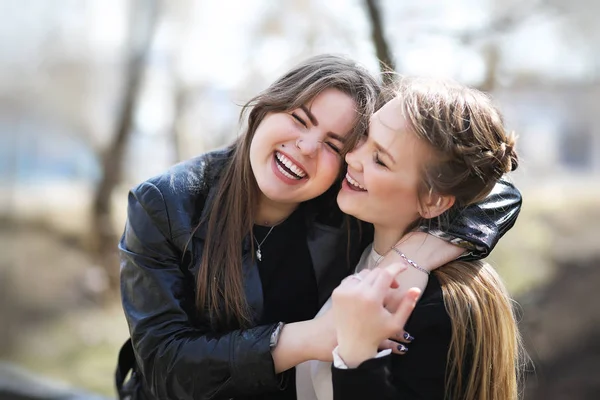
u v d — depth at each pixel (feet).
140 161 25.63
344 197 3.99
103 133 24.47
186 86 22.27
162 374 3.85
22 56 26.84
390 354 3.62
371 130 3.86
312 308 4.44
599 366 13.17
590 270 15.28
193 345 3.79
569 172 26.13
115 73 25.17
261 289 4.16
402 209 3.91
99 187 22.86
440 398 3.76
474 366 3.79
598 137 25.50
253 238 4.27
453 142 3.70
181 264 4.13
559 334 13.64
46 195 27.55
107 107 25.14
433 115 3.72
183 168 4.33
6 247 23.58
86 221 23.89
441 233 3.95
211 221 4.14
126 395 4.59
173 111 22.58
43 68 26.76
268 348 3.71
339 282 4.45
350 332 3.47
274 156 4.05
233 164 4.30
